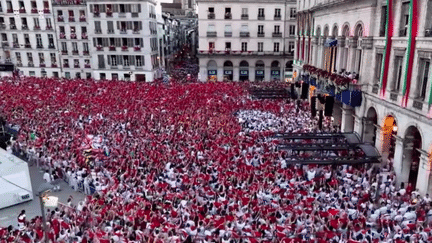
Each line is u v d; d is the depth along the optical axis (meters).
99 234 16.97
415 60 23.27
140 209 19.53
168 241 16.64
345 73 32.84
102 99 47.44
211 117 39.00
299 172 24.70
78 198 24.80
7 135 34.69
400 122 24.98
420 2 22.59
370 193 22.41
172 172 24.66
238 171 24.88
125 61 74.81
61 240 17.14
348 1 32.44
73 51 77.88
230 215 18.58
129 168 25.77
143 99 48.22
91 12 72.75
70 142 31.72
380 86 27.55
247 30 74.06
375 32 28.44
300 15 53.25
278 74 76.06
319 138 29.94
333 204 20.47
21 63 81.12
